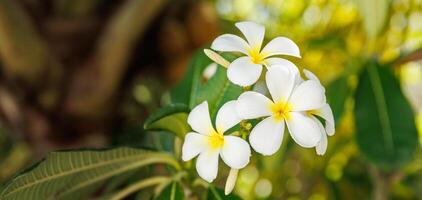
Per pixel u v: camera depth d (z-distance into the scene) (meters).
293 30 1.46
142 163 0.69
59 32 1.07
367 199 1.29
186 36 1.20
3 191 0.58
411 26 1.30
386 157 0.94
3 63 1.02
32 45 0.99
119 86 1.12
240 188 1.46
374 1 0.99
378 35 1.07
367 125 0.97
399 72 1.25
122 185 0.84
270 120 0.53
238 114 0.53
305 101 0.54
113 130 1.16
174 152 0.72
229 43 0.57
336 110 1.00
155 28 1.17
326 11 1.40
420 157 1.22
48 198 0.65
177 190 0.67
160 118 0.58
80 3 1.08
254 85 0.62
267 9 1.51
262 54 0.57
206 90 0.64
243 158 0.54
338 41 1.15
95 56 1.07
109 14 1.10
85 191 0.70
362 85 1.00
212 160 0.55
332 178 1.33
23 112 1.08
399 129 0.96
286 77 0.54
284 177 1.45
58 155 0.61
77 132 1.11
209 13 1.21
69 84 1.07
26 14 1.05
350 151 1.38
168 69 1.23
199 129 0.56
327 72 1.35
